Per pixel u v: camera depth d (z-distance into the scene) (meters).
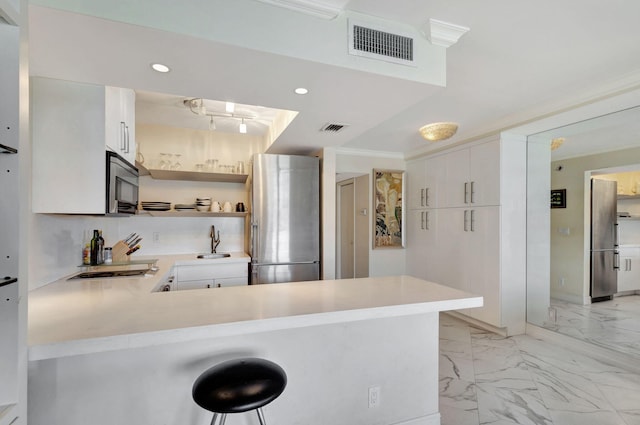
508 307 3.30
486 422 1.92
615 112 2.59
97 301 1.50
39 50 1.37
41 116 1.71
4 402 0.91
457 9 1.50
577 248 3.52
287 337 1.53
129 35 1.25
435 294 1.65
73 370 1.23
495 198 3.31
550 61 2.00
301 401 1.56
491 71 2.13
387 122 3.28
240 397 1.06
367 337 1.69
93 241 2.38
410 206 4.74
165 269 2.61
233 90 1.80
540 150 3.32
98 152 1.79
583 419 1.95
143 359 1.32
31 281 1.75
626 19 1.56
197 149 3.75
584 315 3.36
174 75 1.62
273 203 3.36
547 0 1.43
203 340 1.40
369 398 1.69
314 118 2.34
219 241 3.87
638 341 2.84
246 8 1.34
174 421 1.36
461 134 3.71
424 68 1.67
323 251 3.52
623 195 3.21
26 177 0.97
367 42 1.55
